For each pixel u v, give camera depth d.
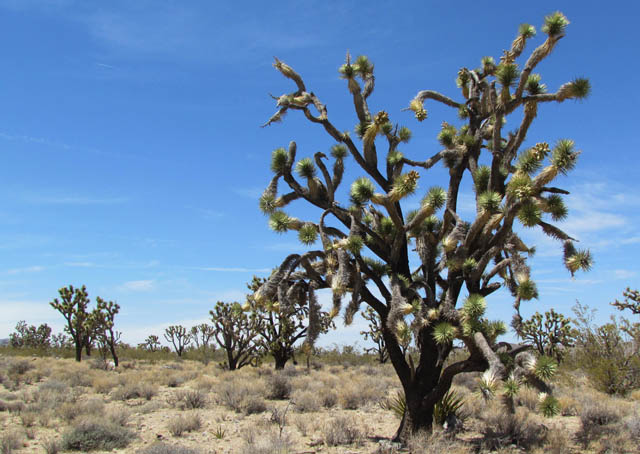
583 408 11.79
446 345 8.22
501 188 8.30
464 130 9.54
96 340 29.70
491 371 6.61
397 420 11.59
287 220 8.16
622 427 9.80
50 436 9.72
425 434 8.18
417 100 9.19
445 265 8.38
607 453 8.17
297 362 30.55
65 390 16.23
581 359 16.83
